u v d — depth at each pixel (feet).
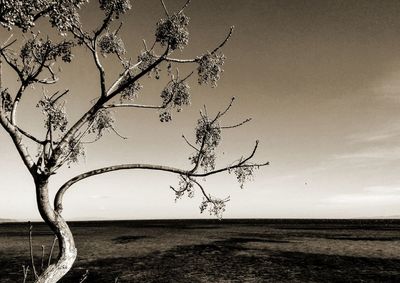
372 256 123.54
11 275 86.22
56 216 16.05
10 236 227.61
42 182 15.83
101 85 18.19
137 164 18.34
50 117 17.15
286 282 81.10
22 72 17.61
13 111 16.35
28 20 15.11
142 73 19.11
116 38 22.67
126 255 128.36
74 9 16.42
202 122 19.98
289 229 337.93
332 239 199.82
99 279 84.17
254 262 111.04
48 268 15.29
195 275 89.20
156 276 87.92
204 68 20.49
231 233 265.54
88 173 17.24
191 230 320.70
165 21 19.93
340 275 88.89
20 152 15.92
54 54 18.71
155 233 268.21
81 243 177.99
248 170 19.51
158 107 20.63
